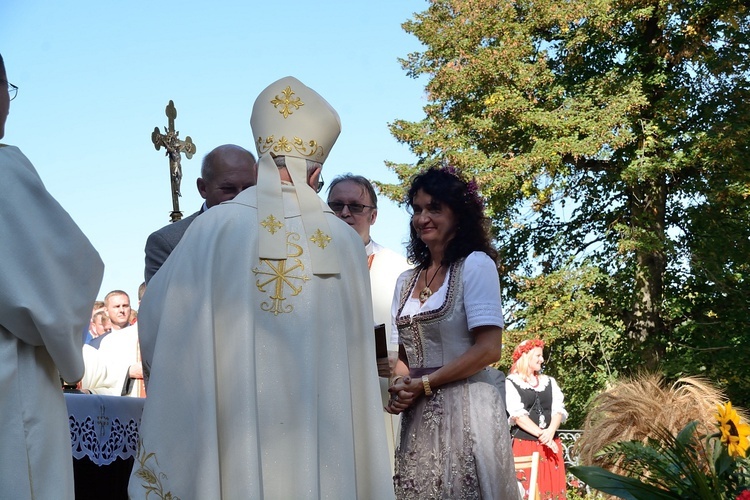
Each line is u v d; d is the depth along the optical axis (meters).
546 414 8.70
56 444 2.83
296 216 3.14
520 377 8.77
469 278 3.70
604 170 20.31
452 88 19.23
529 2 19.48
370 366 3.16
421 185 3.86
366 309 3.21
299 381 2.94
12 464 2.71
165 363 2.89
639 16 18.42
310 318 3.01
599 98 18.77
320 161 3.33
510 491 3.57
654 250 18.58
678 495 3.19
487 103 18.72
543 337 18.28
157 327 2.98
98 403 3.71
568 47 19.38
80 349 2.89
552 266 21.58
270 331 2.96
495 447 3.59
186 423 2.85
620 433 4.16
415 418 3.71
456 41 19.70
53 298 2.77
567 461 9.73
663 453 3.43
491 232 3.97
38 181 2.84
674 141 18.78
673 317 20.44
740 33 18.28
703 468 3.35
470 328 3.65
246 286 2.96
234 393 2.85
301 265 3.06
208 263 2.95
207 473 2.75
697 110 19.06
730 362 18.27
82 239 2.87
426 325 3.75
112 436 3.78
